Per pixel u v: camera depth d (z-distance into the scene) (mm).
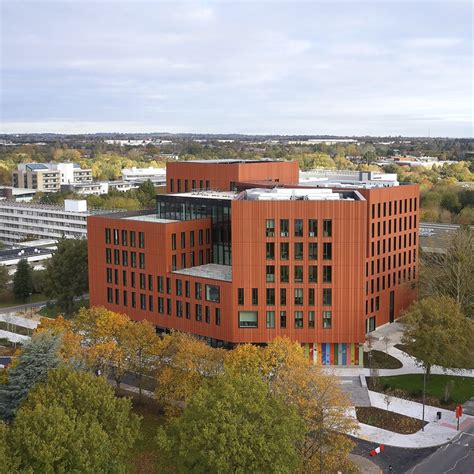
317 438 66500
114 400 64938
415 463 71812
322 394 67312
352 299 100875
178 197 123000
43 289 142750
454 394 91250
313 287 100750
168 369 78562
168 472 67250
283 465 56219
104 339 86062
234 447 55125
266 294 101188
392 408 86750
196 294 107375
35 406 61250
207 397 60969
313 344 103000
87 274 136125
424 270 126750
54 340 76000
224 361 76500
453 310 93500
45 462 54344
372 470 70188
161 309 113625
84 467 55406
